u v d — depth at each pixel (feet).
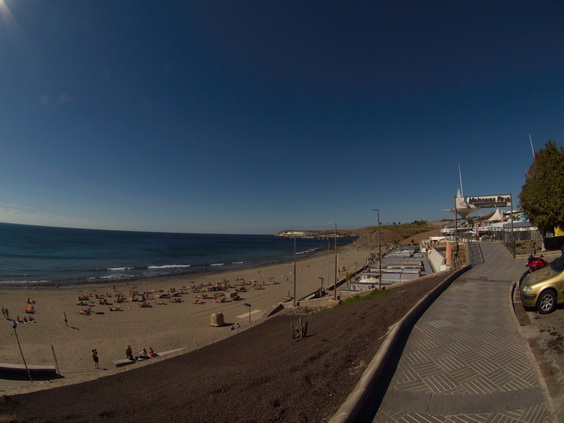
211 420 13.93
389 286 71.05
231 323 94.02
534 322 23.62
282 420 12.65
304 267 236.43
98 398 23.81
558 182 62.44
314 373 17.15
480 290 36.99
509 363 17.11
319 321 45.60
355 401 13.02
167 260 293.43
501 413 12.56
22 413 18.93
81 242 463.42
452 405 13.35
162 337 80.28
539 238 89.56
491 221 165.58
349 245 543.80
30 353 67.00
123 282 166.91
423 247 205.46
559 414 11.91
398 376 16.20
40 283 157.48
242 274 202.28
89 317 97.30
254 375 20.31
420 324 24.63
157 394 21.59
